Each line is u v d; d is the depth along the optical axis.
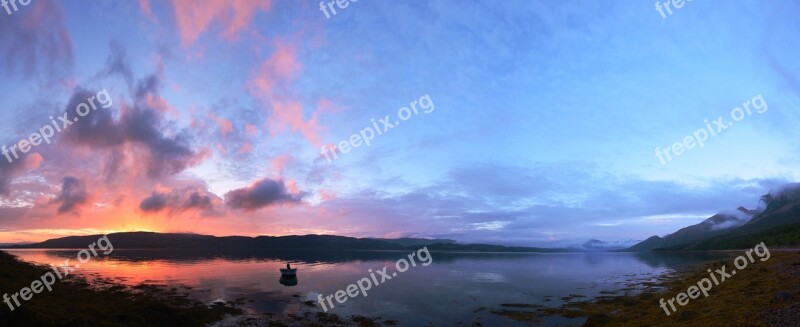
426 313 42.62
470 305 47.53
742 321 25.73
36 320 26.19
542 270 109.06
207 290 57.81
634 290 57.59
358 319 39.25
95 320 29.91
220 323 36.38
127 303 39.66
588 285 68.12
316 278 79.06
